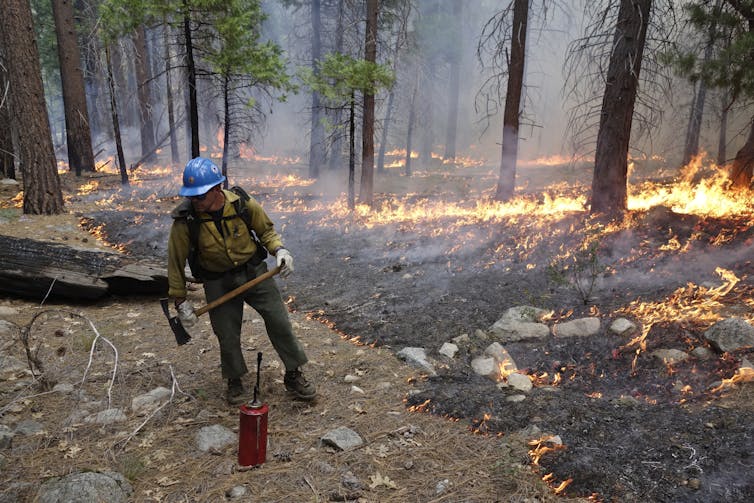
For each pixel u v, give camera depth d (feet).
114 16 39.29
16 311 18.24
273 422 11.05
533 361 14.44
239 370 11.75
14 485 8.41
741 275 17.26
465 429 10.58
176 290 10.96
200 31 40.91
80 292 19.30
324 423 11.02
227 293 11.14
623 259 20.75
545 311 16.94
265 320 11.62
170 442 10.16
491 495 8.40
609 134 27.14
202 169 10.19
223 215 10.61
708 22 28.30
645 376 12.58
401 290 21.33
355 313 19.13
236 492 8.52
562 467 8.92
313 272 25.52
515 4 35.24
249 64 40.68
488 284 20.70
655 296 16.83
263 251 11.41
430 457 9.59
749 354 12.14
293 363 11.76
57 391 12.06
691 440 9.28
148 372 13.47
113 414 10.95
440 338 16.26
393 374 13.69
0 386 12.26
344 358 14.99
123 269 19.95
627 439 9.57
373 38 41.27
